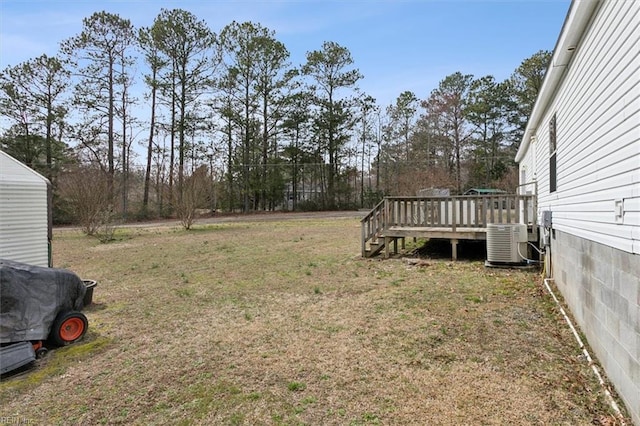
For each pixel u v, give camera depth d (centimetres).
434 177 2739
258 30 2664
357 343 354
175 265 795
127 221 2250
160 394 269
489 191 1889
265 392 268
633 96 230
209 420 235
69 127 2298
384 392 262
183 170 1742
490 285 555
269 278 649
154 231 1614
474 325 390
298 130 3020
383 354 327
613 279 263
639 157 218
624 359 238
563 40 380
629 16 240
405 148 3166
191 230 1628
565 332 364
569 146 428
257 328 404
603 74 297
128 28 2275
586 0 309
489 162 2941
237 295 545
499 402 244
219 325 418
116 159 2389
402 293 526
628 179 237
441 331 376
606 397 246
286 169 3038
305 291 557
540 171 684
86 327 383
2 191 549
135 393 271
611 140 275
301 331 391
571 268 413
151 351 349
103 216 1412
